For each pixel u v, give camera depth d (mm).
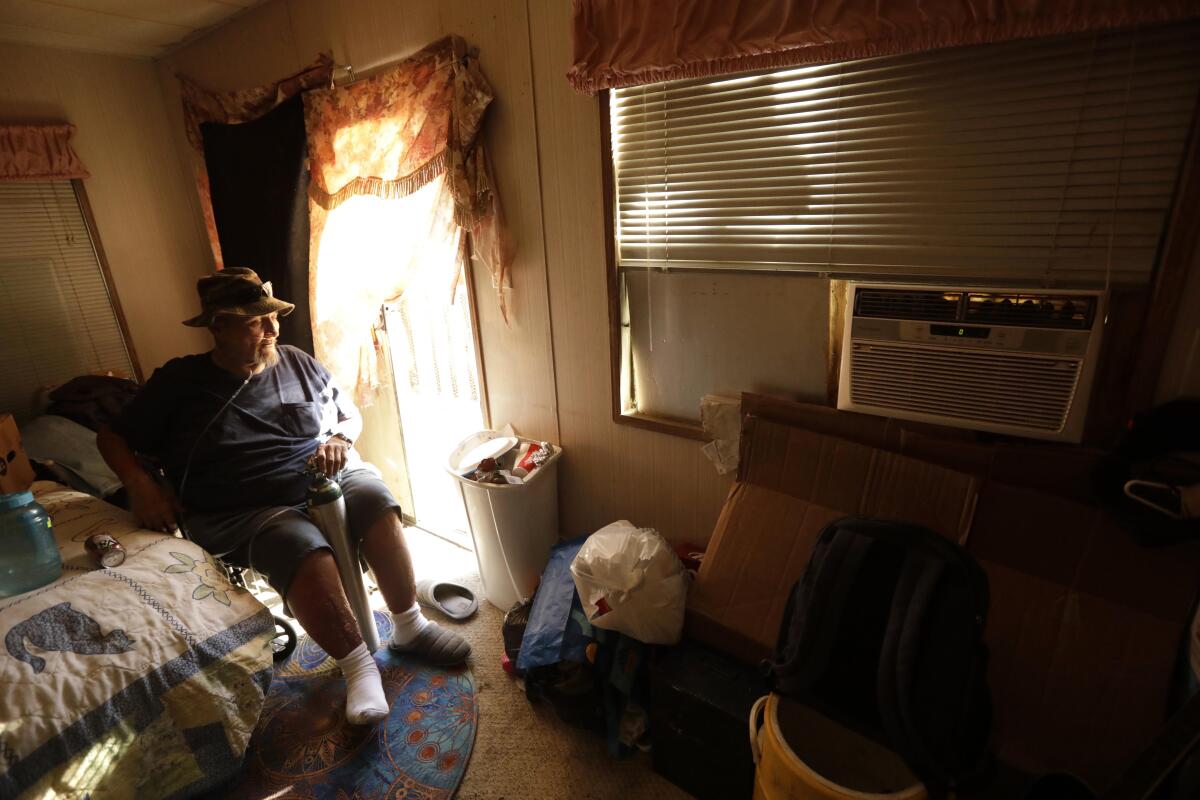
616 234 1709
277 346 1986
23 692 1126
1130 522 1047
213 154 2643
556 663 1519
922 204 1252
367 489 1834
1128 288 1083
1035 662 1122
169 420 1764
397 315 2479
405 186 2006
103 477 2244
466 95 1791
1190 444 1034
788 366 1540
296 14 2244
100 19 2334
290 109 2273
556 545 1937
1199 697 866
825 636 950
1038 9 971
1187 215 998
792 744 1125
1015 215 1162
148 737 1252
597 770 1472
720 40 1286
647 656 1474
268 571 1594
